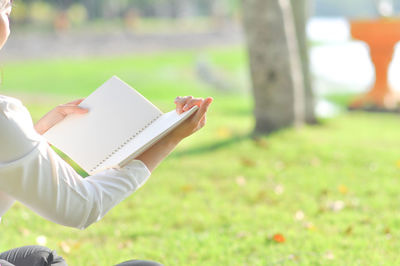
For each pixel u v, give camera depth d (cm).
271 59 783
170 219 454
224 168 615
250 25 786
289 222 440
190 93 1573
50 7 4591
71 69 2067
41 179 146
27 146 145
